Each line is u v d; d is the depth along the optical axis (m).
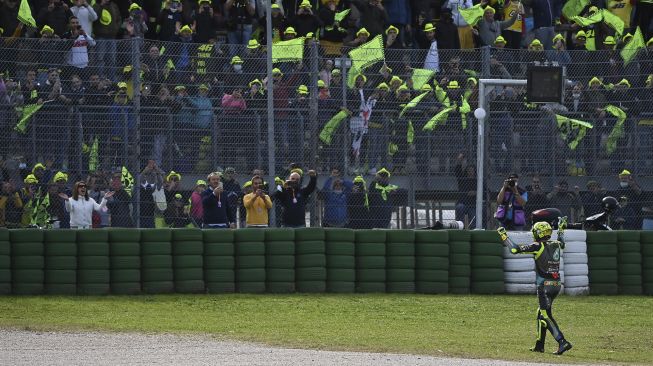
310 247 73.62
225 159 75.75
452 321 64.94
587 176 79.88
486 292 75.56
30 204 73.38
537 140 79.38
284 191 74.25
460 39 94.12
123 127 74.06
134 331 57.56
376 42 78.81
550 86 73.44
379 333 59.28
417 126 77.81
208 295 71.75
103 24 87.12
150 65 74.56
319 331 59.34
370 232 74.88
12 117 73.31
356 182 76.62
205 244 72.81
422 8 93.62
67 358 47.97
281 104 76.50
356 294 73.94
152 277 71.56
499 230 55.25
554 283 54.56
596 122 79.94
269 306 68.00
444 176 78.19
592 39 98.12
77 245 70.75
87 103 74.12
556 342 58.91
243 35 89.94
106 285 70.75
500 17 96.81
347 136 76.81
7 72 73.50
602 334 61.97
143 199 74.06
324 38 90.06
